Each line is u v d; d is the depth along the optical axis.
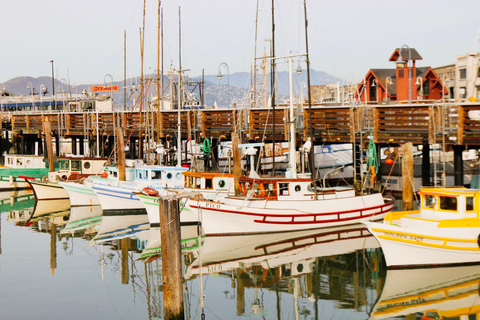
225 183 33.84
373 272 23.52
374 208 32.12
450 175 40.78
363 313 19.19
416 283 21.80
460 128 31.30
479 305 19.56
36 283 23.06
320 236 29.83
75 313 19.50
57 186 47.84
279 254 26.58
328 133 39.34
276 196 30.31
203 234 31.38
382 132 36.50
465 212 22.88
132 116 56.28
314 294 21.17
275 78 45.84
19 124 69.12
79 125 62.72
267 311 19.62
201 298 18.94
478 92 56.53
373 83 69.25
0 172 54.06
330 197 31.20
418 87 63.34
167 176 38.31
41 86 91.44
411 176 33.84
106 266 25.73
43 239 31.78
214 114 47.25
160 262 26.39
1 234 33.38
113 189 39.22
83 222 37.12
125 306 20.20
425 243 22.16
